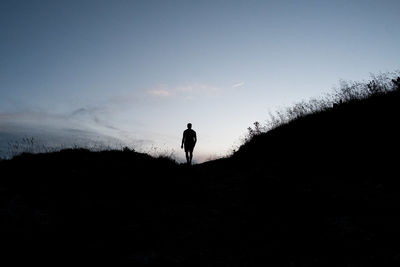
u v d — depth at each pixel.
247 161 11.53
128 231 5.70
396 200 5.39
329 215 5.43
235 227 5.56
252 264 4.19
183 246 4.95
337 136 9.81
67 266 4.41
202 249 4.79
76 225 5.95
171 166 11.09
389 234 4.35
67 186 7.92
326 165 8.34
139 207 7.04
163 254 4.69
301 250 4.41
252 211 6.28
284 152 10.91
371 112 9.97
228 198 7.38
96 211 6.66
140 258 4.58
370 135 8.81
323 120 11.46
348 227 4.82
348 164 7.89
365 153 8.08
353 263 3.83
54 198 7.13
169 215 6.48
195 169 11.68
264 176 8.84
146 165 10.46
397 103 9.59
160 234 5.51
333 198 6.14
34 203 6.66
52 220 6.02
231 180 9.13
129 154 11.45
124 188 8.24
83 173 8.94
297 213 5.80
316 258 4.11
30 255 4.71
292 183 7.68
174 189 8.47
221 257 4.48
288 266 4.02
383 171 6.83
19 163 9.29
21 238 5.17
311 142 10.45
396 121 8.74
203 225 5.79
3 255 4.63
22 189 7.41
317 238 4.68
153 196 7.88
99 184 8.30
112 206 6.99
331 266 3.85
